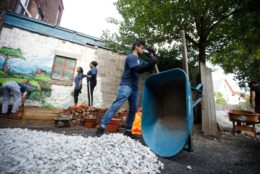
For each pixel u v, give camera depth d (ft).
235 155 9.54
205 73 18.66
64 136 9.34
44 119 17.39
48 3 41.75
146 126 9.05
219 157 8.93
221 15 21.90
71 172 5.19
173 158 8.03
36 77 24.36
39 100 24.29
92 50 28.48
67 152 6.51
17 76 23.30
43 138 8.25
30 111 17.16
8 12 23.24
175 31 22.85
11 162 5.41
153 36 23.04
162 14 20.21
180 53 27.76
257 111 19.04
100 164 5.85
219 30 24.76
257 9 19.67
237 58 30.71
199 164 7.63
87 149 6.88
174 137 8.23
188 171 6.67
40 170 5.11
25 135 8.54
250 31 22.58
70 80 26.63
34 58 24.49
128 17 23.04
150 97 9.53
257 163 8.23
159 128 9.17
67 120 14.92
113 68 29.73
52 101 25.03
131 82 10.12
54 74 25.80
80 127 15.07
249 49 26.07
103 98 28.30
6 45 23.03
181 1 20.16
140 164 6.43
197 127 19.03
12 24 23.39
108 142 7.67
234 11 20.90
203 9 20.54
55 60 26.04
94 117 15.70
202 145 11.67
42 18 39.55
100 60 28.86
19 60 23.62
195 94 17.70
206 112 17.47
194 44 24.32
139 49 10.68
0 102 21.77
